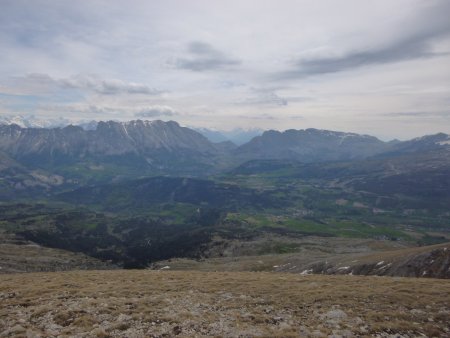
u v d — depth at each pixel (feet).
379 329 88.28
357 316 99.14
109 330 84.23
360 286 138.10
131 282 152.97
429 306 109.50
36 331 83.15
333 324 91.40
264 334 81.46
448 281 152.76
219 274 186.50
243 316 96.84
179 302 111.96
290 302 113.60
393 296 119.55
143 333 82.43
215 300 116.16
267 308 106.42
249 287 137.08
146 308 102.32
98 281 155.94
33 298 117.80
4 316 97.60
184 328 85.76
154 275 180.34
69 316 95.09
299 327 87.56
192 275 181.16
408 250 363.15
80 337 79.25
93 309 101.19
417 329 90.22
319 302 113.60
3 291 130.82
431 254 302.66
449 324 95.71
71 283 147.33
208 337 79.00
